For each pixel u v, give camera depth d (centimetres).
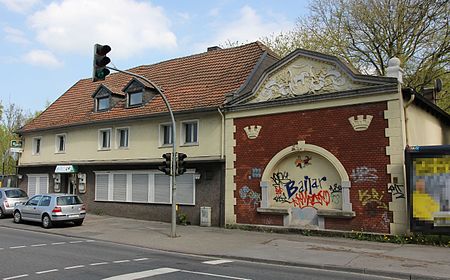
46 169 2822
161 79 2547
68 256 1166
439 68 2566
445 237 1352
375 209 1477
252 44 2362
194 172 2008
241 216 1820
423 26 2547
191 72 2444
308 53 1678
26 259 1104
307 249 1302
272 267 1070
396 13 2586
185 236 1612
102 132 2503
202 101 2044
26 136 3019
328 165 1623
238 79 2091
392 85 1470
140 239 1550
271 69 1788
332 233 1560
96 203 2462
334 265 1053
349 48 2817
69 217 1916
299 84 1706
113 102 2544
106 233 1717
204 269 1012
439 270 986
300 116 1692
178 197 2062
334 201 1592
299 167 1697
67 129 2689
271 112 1772
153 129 2214
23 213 2056
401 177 1434
